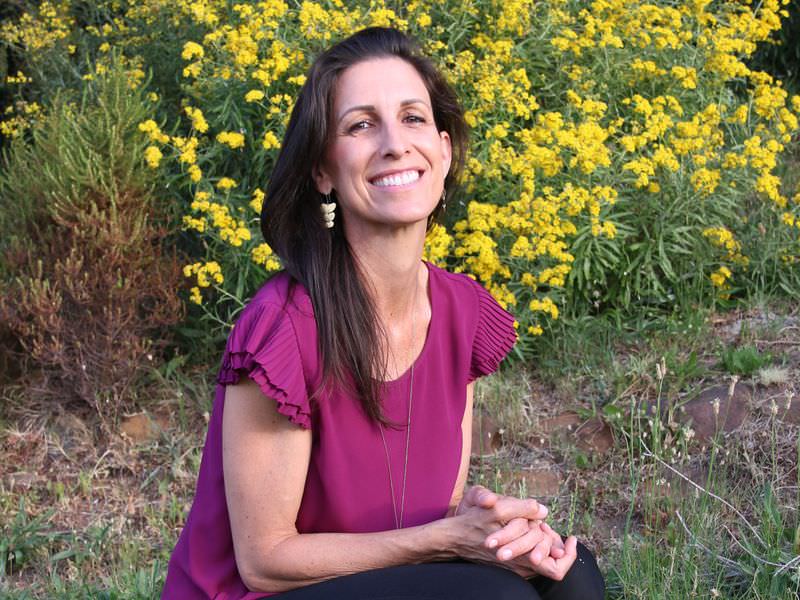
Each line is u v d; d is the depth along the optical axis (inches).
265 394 70.8
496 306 86.5
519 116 193.5
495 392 157.8
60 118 179.3
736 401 142.9
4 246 172.9
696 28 215.6
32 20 235.3
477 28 196.2
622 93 197.2
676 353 160.9
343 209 77.3
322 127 74.8
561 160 168.9
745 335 164.2
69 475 153.1
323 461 75.0
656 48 193.3
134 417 162.1
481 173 174.9
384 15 177.9
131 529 139.5
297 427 73.0
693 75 189.2
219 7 195.3
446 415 81.0
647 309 176.9
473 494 75.9
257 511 73.5
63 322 162.6
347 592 71.2
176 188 180.7
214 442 76.7
